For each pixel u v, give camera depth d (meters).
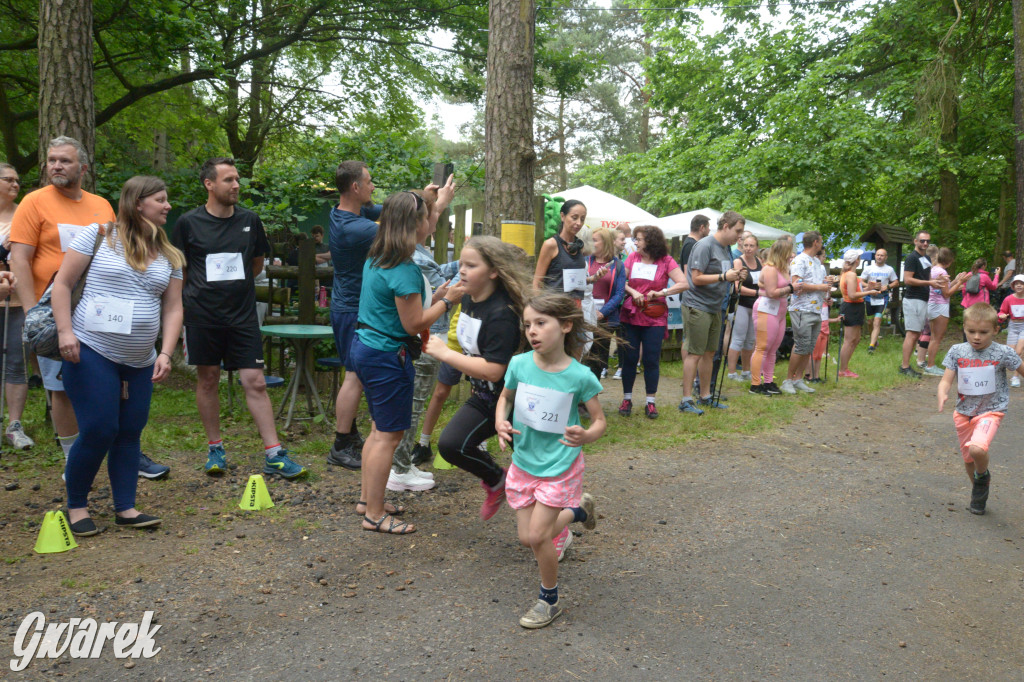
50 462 5.31
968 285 12.12
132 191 3.94
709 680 2.88
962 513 5.04
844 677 2.95
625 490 5.24
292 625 3.20
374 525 4.26
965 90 18.30
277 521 4.37
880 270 13.16
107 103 13.59
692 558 4.08
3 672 2.78
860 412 8.26
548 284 6.09
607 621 3.33
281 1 13.71
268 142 17.23
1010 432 7.51
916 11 18.16
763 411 7.96
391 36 15.34
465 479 5.33
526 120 7.03
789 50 19.61
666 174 20.53
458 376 5.58
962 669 3.05
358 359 4.12
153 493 4.78
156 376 4.04
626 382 7.46
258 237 5.20
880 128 17.52
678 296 11.48
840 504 5.13
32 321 3.80
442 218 7.70
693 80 21.83
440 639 3.12
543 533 3.20
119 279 3.88
